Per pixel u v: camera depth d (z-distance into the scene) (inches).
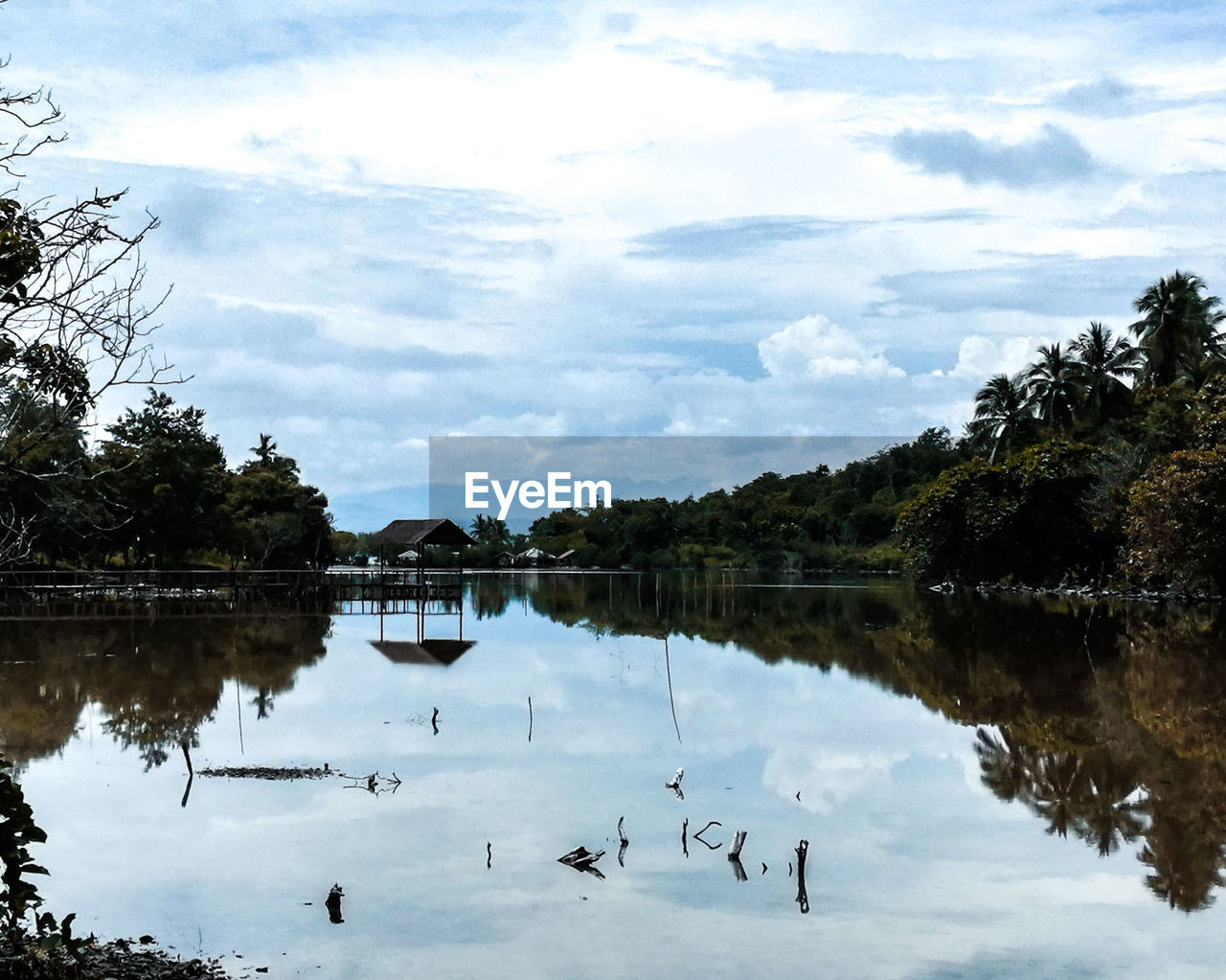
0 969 336.5
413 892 477.4
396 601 2417.6
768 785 669.3
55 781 680.4
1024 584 2374.5
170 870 506.9
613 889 482.0
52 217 314.0
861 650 1365.7
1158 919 450.6
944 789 660.7
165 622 1828.2
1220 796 644.7
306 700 999.0
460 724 868.6
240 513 2962.6
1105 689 1034.7
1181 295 2496.3
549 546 4761.3
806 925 441.1
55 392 319.9
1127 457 2210.9
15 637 1550.2
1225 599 1877.5
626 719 887.7
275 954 408.2
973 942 426.0
